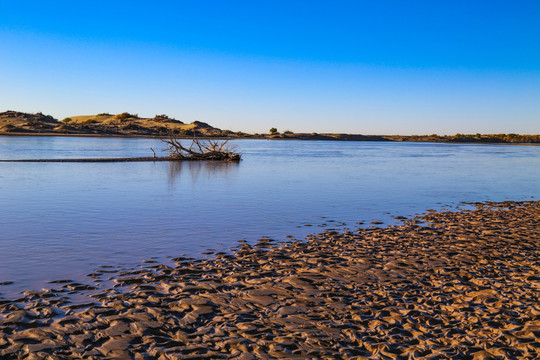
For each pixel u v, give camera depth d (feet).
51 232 39.55
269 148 278.46
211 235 39.65
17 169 98.48
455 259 32.91
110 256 32.24
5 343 18.51
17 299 23.43
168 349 18.40
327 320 21.65
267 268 29.84
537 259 33.32
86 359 17.51
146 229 41.52
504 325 21.48
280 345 18.94
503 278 28.76
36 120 452.35
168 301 23.57
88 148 199.62
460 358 18.24
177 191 68.80
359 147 347.56
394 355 18.29
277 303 23.70
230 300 23.95
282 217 48.98
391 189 77.41
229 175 97.04
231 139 465.06
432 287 26.81
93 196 61.57
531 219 50.26
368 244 37.32
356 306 23.48
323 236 40.11
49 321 20.70
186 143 305.73
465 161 174.60
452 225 46.32
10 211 49.29
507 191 78.07
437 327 21.15
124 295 24.26
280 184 81.20
